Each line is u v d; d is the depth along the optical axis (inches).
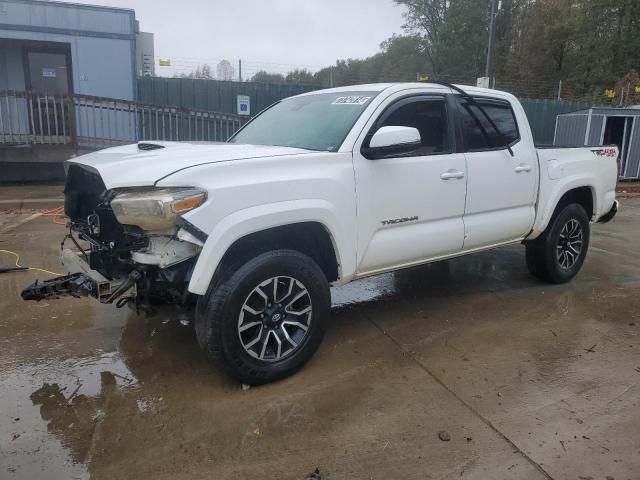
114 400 128.0
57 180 488.1
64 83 539.2
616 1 1445.6
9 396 129.4
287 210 129.1
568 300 202.2
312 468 104.9
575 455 109.1
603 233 336.5
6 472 102.3
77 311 183.5
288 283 134.3
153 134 495.2
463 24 1565.0
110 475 102.1
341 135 148.1
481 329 173.5
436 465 106.0
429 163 160.6
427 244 163.9
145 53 625.3
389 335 168.2
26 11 490.0
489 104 183.9
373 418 121.6
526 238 201.9
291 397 130.1
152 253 122.8
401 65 1825.8
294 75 1002.7
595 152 222.7
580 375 142.8
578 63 1534.2
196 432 115.6
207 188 119.6
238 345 126.9
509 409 126.0
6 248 262.5
